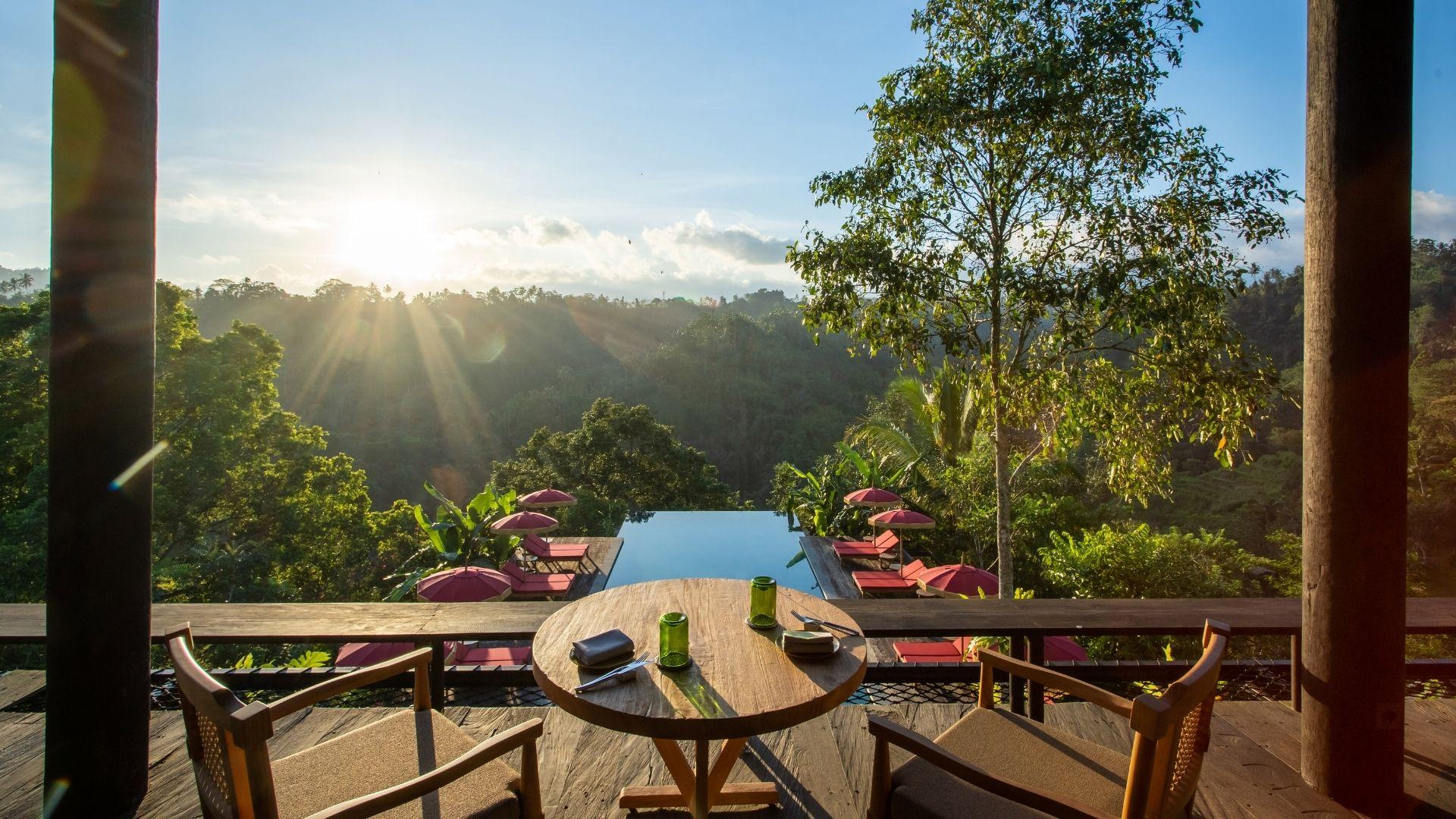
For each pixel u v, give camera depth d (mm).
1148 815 1435
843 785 2342
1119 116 5293
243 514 20000
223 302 75438
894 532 11797
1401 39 2051
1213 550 11383
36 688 3039
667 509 23938
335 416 58875
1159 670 2873
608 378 59750
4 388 16031
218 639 2629
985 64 5375
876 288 5777
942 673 2832
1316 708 2289
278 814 1564
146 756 2219
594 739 2639
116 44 2008
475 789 1673
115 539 2098
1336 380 2174
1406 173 2078
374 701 5102
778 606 2207
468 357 68562
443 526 11477
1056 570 9836
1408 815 2178
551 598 9867
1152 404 5828
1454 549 16219
